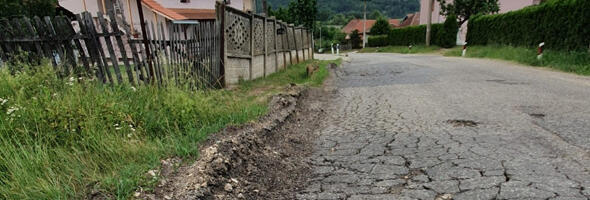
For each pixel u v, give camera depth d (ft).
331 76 32.71
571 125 12.55
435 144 11.29
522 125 12.87
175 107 12.82
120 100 13.00
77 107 10.96
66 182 7.67
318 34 196.34
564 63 31.71
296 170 9.86
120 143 9.80
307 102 19.97
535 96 18.25
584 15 33.06
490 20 61.11
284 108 16.63
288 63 43.14
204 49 21.24
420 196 7.84
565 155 9.68
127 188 7.23
